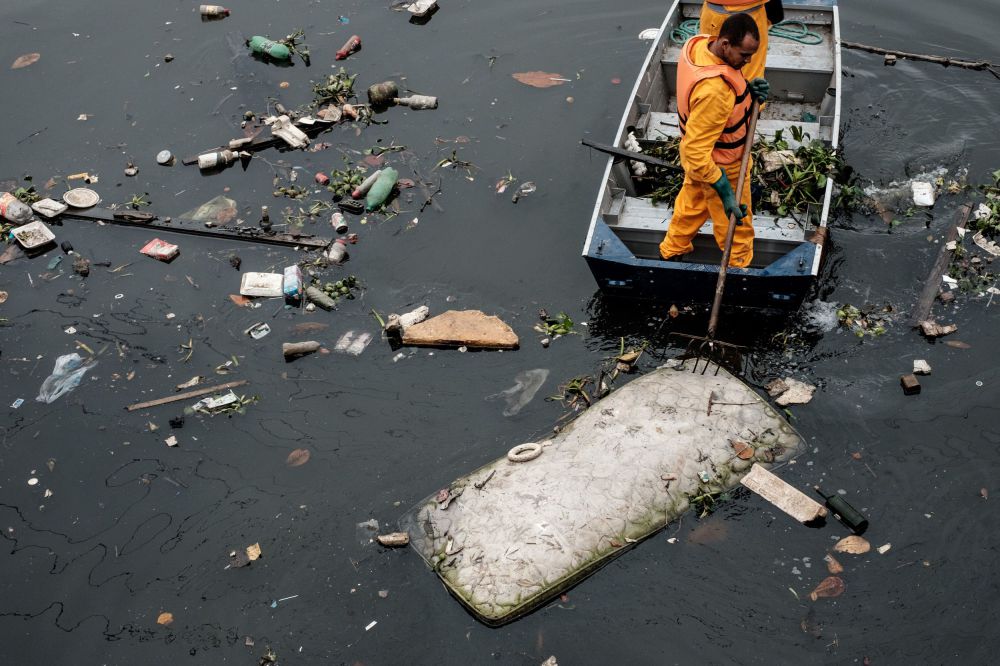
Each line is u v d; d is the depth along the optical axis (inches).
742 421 229.6
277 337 271.1
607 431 228.4
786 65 323.0
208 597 210.2
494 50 386.0
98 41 407.2
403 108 357.1
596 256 253.3
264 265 296.2
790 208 270.4
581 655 192.4
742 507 214.5
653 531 210.2
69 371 265.7
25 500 234.4
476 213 308.8
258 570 214.2
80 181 333.7
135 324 279.0
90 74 386.3
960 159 310.3
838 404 236.8
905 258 277.0
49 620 209.0
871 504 214.5
